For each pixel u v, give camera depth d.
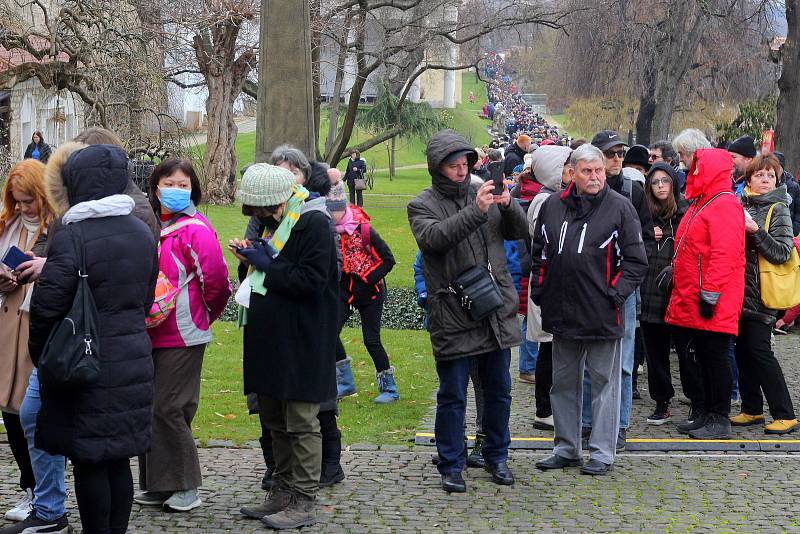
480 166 23.53
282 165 7.71
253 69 38.69
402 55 36.19
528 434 9.62
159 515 7.15
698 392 9.77
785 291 9.49
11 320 6.80
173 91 35.78
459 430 7.84
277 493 7.19
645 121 44.00
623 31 35.53
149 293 6.29
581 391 8.44
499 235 7.86
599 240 8.04
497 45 38.84
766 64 38.84
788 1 24.48
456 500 7.60
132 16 27.25
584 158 8.05
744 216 9.16
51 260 5.84
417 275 9.77
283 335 6.91
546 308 8.24
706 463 8.67
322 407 7.75
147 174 21.28
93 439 5.92
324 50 33.75
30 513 6.85
